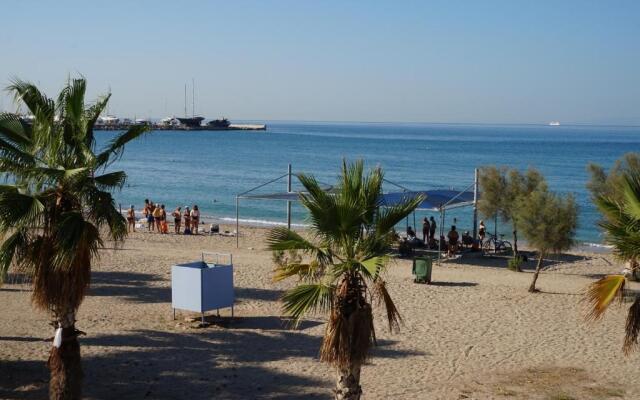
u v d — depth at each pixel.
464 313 18.58
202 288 16.58
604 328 17.16
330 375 13.41
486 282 23.00
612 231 10.13
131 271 23.61
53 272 10.66
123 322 17.00
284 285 21.69
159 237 33.75
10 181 12.22
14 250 10.77
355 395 9.57
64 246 10.30
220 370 13.66
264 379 13.16
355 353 9.46
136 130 11.34
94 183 11.12
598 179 25.95
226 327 16.73
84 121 11.16
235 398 12.19
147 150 127.12
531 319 18.00
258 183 69.50
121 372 13.46
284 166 92.62
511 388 12.91
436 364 14.28
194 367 13.81
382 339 16.06
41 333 15.77
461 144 170.38
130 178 74.00
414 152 132.12
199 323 16.84
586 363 14.45
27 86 11.27
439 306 19.34
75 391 11.05
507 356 14.89
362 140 187.38
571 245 21.33
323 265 9.89
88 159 10.93
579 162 107.06
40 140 11.05
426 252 30.05
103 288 20.83
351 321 9.45
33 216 10.36
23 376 12.93
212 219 44.53
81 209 11.00
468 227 42.91
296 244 9.70
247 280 22.44
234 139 179.12
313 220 9.66
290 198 30.44
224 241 32.72
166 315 17.75
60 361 10.95
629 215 10.29
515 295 20.91
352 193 9.74
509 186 28.33
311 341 15.65
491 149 146.50
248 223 42.53
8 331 15.85
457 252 29.91
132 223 36.62
